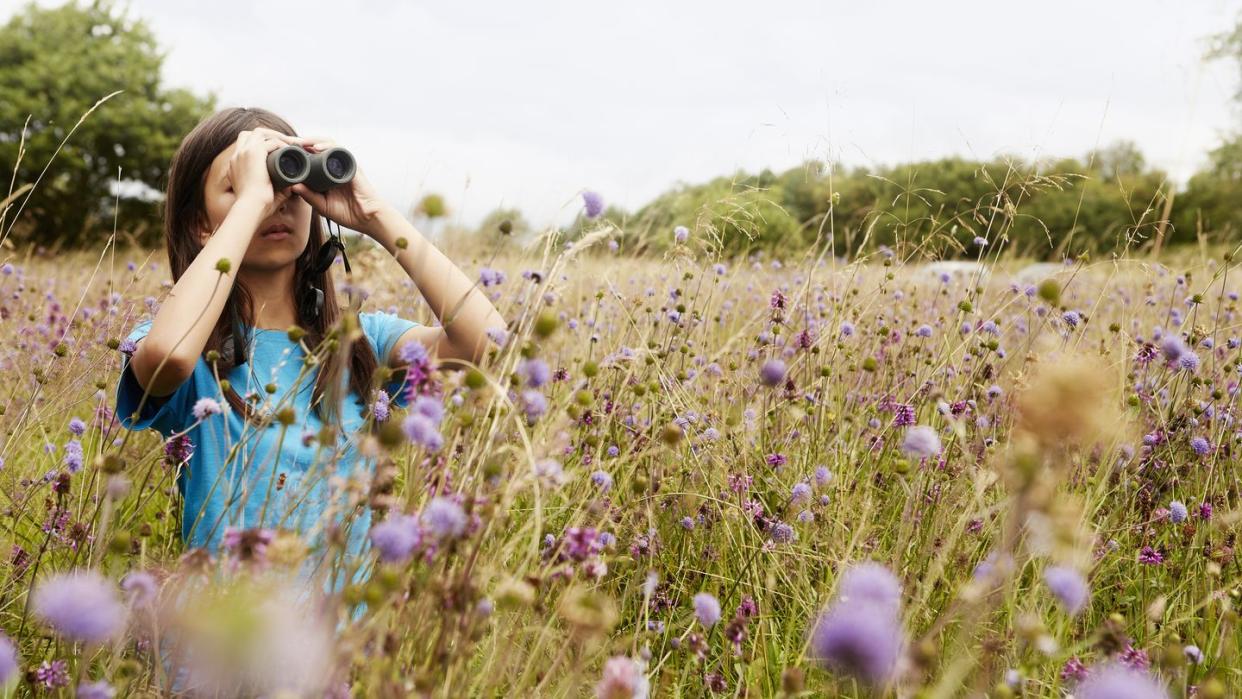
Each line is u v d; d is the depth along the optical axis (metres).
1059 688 1.75
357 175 2.43
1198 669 1.93
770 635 2.14
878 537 2.41
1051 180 3.62
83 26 33.03
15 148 29.36
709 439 2.64
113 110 30.95
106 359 2.94
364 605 1.77
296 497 1.67
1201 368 3.38
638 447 2.53
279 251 2.36
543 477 1.58
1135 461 2.71
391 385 2.50
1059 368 1.18
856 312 3.71
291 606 1.30
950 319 3.95
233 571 1.37
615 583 2.26
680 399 2.75
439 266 2.41
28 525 2.59
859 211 4.64
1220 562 2.32
